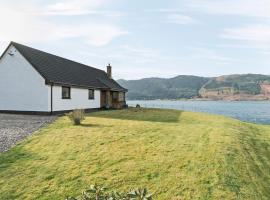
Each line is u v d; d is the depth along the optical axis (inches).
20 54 1227.2
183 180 475.2
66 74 1416.1
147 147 620.1
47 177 478.6
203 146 639.8
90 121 930.1
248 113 3811.5
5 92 1251.8
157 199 424.2
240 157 599.5
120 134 717.9
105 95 1759.4
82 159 548.4
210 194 440.8
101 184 459.2
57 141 653.9
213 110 4399.6
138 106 2050.9
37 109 1207.6
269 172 580.7
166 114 1373.0
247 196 450.6
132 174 490.3
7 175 483.8
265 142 837.8
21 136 703.1
